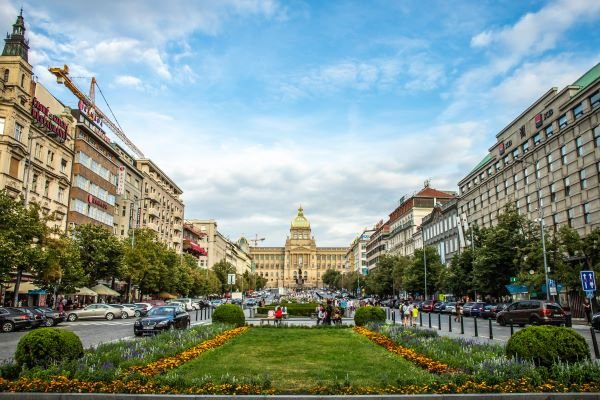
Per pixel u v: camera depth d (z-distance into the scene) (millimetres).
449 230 86625
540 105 54875
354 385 11930
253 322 43531
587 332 31031
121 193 77938
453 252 83500
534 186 56000
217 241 168000
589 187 45250
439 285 75312
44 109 54344
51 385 11414
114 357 14375
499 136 66438
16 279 42906
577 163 47219
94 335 29719
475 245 62688
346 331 30766
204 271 111688
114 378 11992
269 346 21859
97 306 47750
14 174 47594
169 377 12273
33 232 39062
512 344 13766
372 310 33969
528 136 57562
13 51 52625
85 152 64812
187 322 34219
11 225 37188
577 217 47125
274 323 39750
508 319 36969
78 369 12336
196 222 161625
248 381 12031
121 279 63312
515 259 47438
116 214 78312
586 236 40000
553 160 51812
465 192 79062
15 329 33344
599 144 43781
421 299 90250
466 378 12047
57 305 50750
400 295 104812
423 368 14953
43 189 53875
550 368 12547
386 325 29984
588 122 45344
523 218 52250
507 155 64000
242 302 84250
